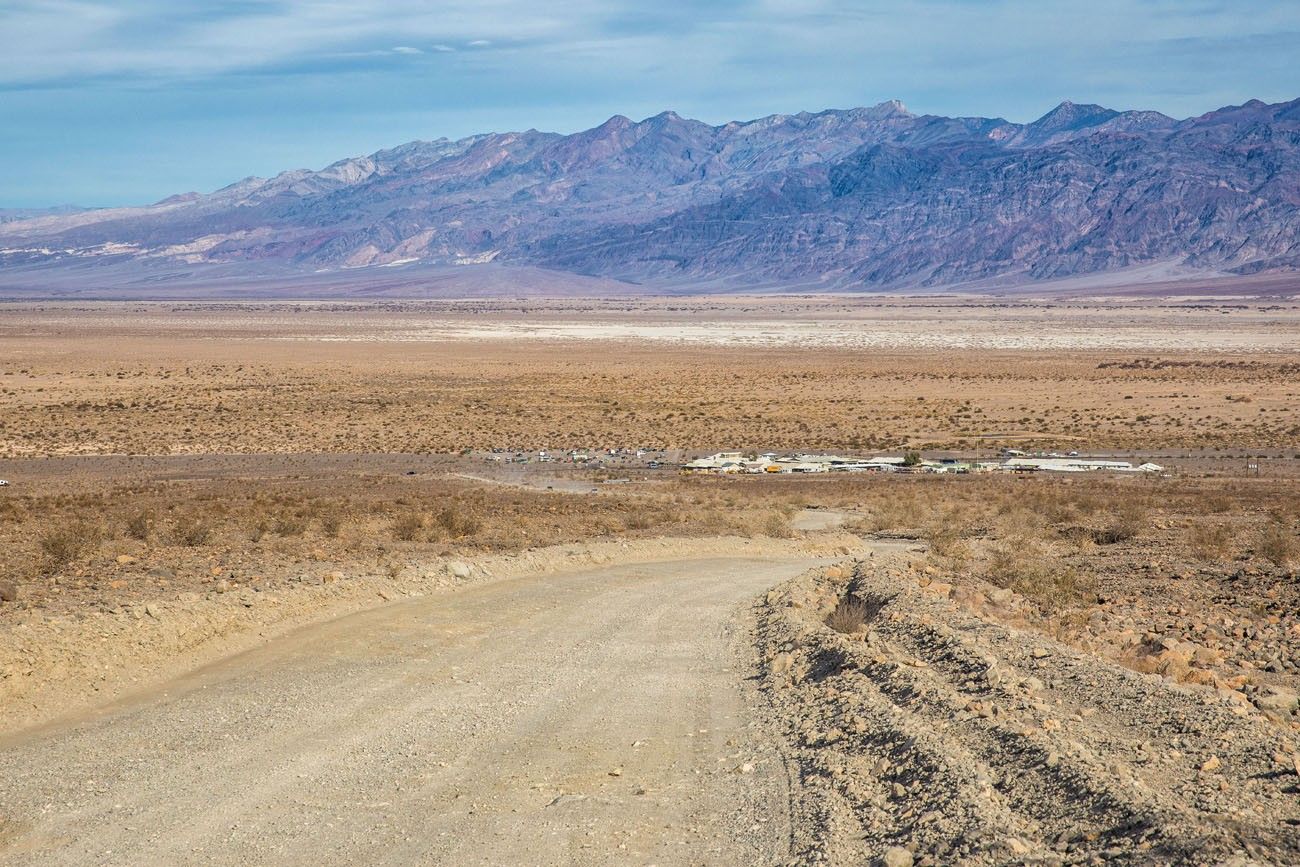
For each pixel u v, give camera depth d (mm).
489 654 21656
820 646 20234
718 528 45938
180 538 34844
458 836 12312
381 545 35781
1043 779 12312
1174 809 10844
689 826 12523
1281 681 19797
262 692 18562
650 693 18641
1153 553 38750
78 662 19312
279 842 12172
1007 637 20875
